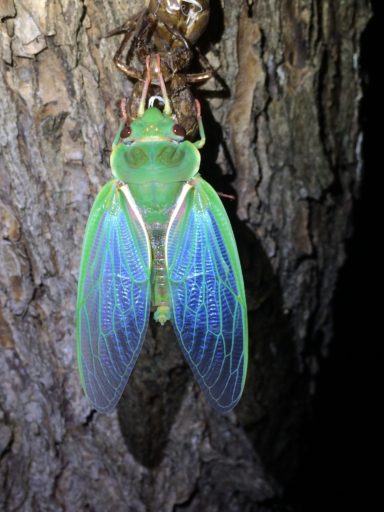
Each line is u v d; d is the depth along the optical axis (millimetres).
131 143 193
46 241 202
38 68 188
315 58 208
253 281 224
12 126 191
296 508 254
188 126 198
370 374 286
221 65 200
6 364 214
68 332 211
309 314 237
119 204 197
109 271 195
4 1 181
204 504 235
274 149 213
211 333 195
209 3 189
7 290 206
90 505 226
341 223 233
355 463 279
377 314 281
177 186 196
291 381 239
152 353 214
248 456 233
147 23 189
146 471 224
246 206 217
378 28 256
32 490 223
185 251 197
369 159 278
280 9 200
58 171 197
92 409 216
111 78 193
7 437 218
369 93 260
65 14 184
